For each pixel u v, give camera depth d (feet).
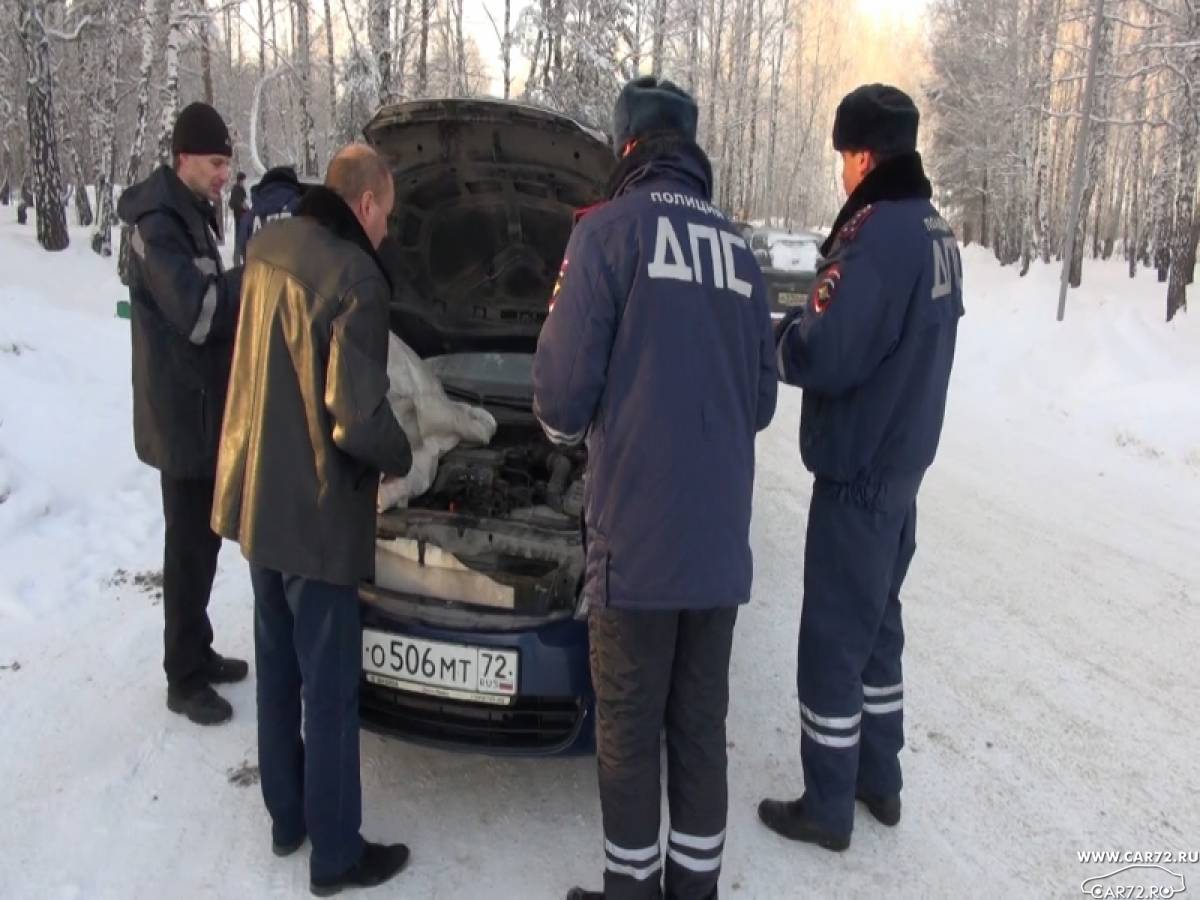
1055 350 40.06
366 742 10.64
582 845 9.05
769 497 20.81
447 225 12.78
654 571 7.04
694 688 7.64
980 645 13.75
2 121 86.69
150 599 13.70
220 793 9.51
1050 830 9.63
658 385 7.04
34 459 17.11
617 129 7.80
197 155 9.66
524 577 8.76
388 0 39.93
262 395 7.70
